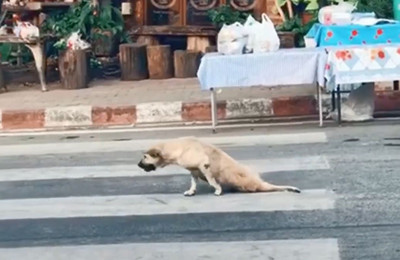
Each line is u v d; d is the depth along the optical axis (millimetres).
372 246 6672
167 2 17734
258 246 6797
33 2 16344
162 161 8172
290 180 8773
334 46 11727
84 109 13250
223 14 16953
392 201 7820
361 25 12016
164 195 8453
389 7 15750
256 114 13000
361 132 11234
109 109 13242
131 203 8234
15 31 15469
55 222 7746
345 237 6922
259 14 17406
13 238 7340
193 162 8125
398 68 11273
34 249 7016
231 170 8281
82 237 7289
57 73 16469
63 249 6980
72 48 15438
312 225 7258
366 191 8195
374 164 9281
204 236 7129
